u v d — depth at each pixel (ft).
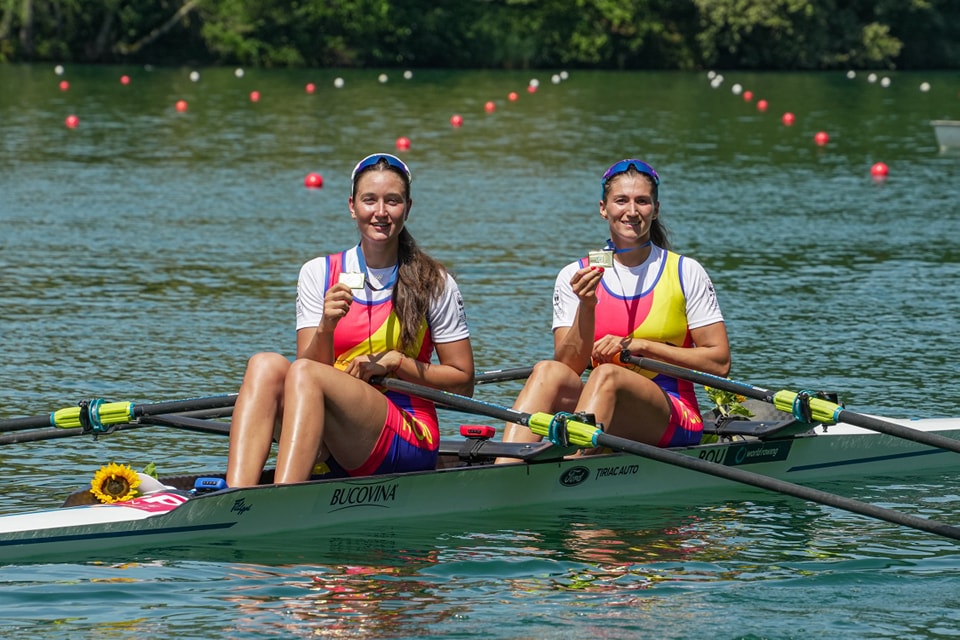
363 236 32.09
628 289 35.55
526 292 63.87
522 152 134.00
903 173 120.67
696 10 318.45
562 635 24.81
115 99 193.98
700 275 35.63
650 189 35.14
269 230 82.12
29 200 93.04
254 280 65.98
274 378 30.99
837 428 39.27
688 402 36.17
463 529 31.63
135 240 77.25
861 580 28.32
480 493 33.12
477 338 53.72
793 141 151.33
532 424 31.81
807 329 56.24
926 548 30.89
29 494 34.12
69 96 196.85
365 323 32.09
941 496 36.45
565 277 35.70
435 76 270.26
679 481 36.27
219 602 26.25
